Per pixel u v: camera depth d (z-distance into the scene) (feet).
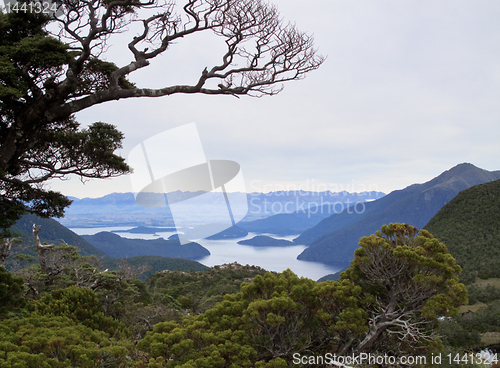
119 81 37.45
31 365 20.03
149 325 73.41
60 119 34.99
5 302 34.86
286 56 30.55
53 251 89.66
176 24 30.68
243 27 29.58
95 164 41.34
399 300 33.47
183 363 27.30
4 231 45.16
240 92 31.99
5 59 31.07
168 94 32.73
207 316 32.09
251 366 28.17
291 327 32.48
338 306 33.37
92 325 36.40
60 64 32.63
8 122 36.04
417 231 34.99
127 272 99.30
